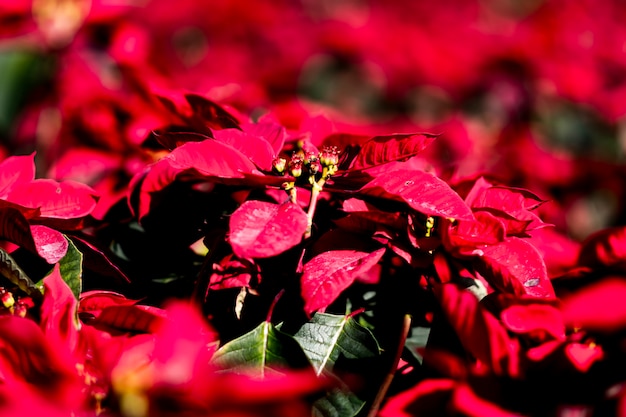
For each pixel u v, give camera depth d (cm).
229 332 87
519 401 77
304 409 76
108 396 77
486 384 77
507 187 90
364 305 90
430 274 88
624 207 159
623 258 87
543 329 80
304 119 109
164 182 88
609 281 81
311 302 79
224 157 83
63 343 77
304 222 81
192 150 83
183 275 94
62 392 76
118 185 103
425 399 78
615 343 80
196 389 76
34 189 88
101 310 84
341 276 80
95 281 93
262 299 86
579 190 154
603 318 79
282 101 134
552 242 103
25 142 128
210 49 174
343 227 85
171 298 91
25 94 127
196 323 82
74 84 122
